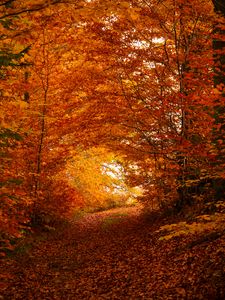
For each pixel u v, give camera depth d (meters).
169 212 14.46
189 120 11.30
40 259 12.34
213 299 6.67
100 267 10.81
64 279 10.16
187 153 9.61
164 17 11.88
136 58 12.44
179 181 13.04
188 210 12.77
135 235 13.56
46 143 15.70
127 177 15.30
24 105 11.82
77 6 7.23
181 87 11.27
